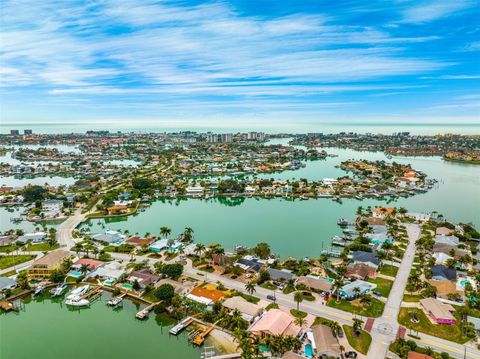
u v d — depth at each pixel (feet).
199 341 412.57
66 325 467.11
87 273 594.24
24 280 545.44
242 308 463.42
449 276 566.77
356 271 574.56
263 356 382.01
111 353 406.00
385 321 444.96
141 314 475.31
